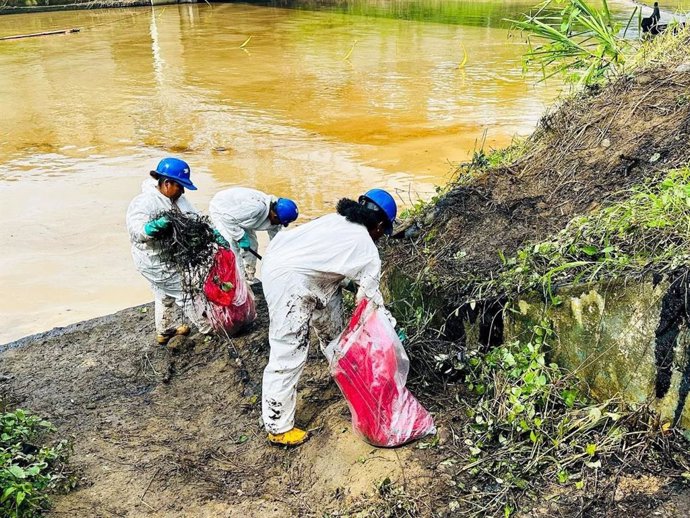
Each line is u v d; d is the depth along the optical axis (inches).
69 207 372.2
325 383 186.2
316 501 146.3
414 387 169.2
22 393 198.1
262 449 166.1
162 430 176.9
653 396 136.0
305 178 410.3
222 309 211.2
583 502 127.5
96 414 185.3
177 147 482.3
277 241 161.3
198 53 858.8
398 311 190.2
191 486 154.7
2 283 287.7
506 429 145.9
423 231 200.1
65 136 514.0
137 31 1050.7
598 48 253.4
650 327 134.3
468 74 700.7
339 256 155.0
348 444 156.3
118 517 145.8
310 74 721.0
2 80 713.0
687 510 121.9
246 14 1258.0
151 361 213.2
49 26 1101.7
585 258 154.9
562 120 215.6
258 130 521.3
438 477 141.2
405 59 792.3
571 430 140.9
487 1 1429.6
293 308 155.4
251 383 194.7
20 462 155.8
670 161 174.1
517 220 185.3
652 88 203.6
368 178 407.2
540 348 157.5
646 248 147.2
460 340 174.7
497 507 131.1
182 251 202.7
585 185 184.9
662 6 1030.4
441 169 418.6
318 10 1322.6
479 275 172.7
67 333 236.4
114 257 312.7
